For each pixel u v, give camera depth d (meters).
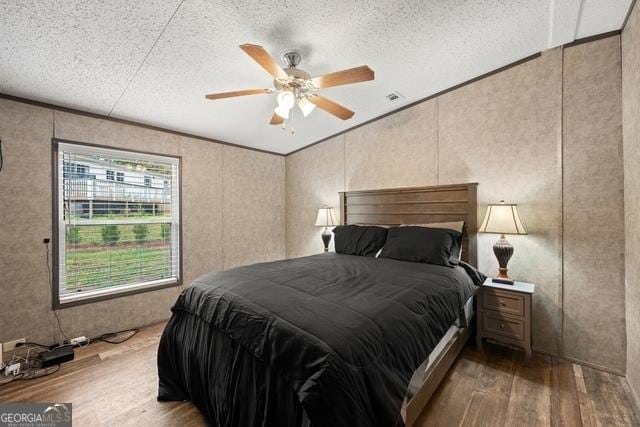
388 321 1.30
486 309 2.37
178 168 3.37
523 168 2.49
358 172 3.75
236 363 1.42
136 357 2.37
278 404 1.18
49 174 2.49
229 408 1.39
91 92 2.38
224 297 1.64
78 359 2.34
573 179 2.25
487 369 2.13
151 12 1.61
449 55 2.33
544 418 1.62
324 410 0.97
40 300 2.44
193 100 2.68
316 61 2.23
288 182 4.68
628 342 1.96
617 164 2.07
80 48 1.85
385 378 1.11
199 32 1.80
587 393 1.85
